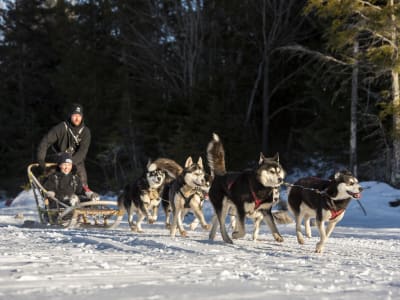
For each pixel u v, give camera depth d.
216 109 27.59
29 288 3.14
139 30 35.38
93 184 34.69
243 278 3.80
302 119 33.56
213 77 31.25
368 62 21.50
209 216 17.84
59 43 37.66
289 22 32.78
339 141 26.39
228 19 33.41
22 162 38.19
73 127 11.23
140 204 10.39
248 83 33.00
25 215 17.17
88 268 4.14
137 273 3.95
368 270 4.55
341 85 23.47
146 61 35.88
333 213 7.27
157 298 2.91
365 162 26.05
